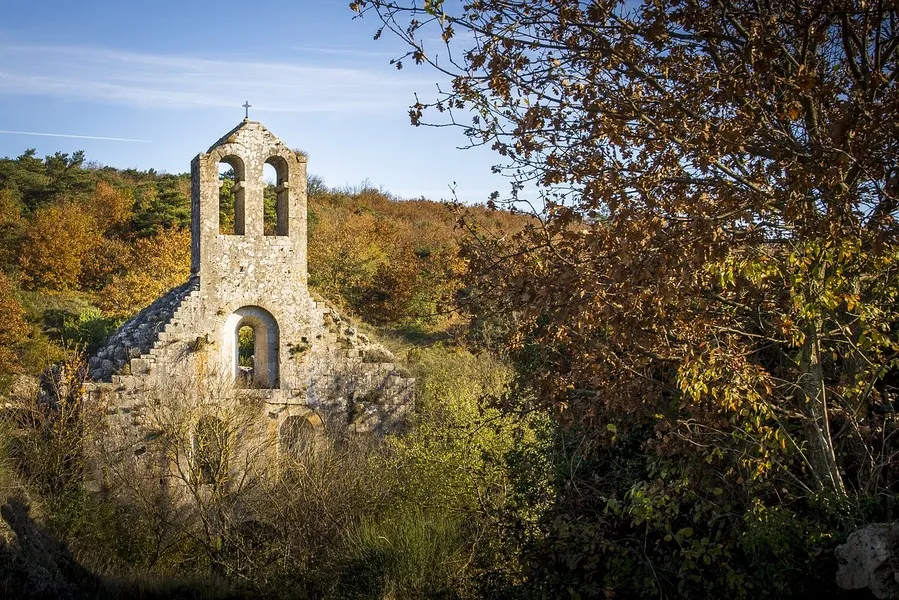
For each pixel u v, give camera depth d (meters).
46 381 24.05
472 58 8.74
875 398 9.18
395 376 26.28
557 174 8.82
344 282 50.56
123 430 22.95
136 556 20.59
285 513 19.47
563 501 11.90
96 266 54.94
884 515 8.52
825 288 7.88
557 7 8.57
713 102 8.29
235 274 25.09
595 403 10.73
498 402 12.84
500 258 9.70
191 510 21.33
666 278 7.94
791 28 8.26
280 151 25.94
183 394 22.91
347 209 76.94
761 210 7.96
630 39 8.30
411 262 50.09
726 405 8.48
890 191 7.29
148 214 62.16
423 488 19.42
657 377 11.20
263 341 25.67
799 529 8.52
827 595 8.39
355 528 18.80
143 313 25.72
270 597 17.84
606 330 9.84
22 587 16.42
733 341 9.13
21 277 50.94
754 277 7.85
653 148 8.60
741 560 9.72
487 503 14.84
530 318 10.30
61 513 20.22
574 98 8.93
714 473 9.85
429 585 16.56
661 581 10.31
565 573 11.37
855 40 7.95
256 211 25.50
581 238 8.35
